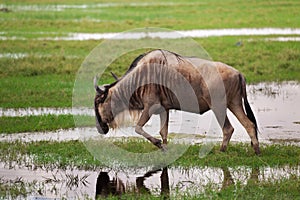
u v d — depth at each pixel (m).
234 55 25.48
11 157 12.92
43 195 10.84
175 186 11.29
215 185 11.04
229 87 12.87
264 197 10.27
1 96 18.88
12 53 26.78
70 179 11.67
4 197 10.71
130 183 11.55
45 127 15.53
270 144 13.94
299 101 18.62
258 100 18.75
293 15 39.88
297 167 12.11
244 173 11.77
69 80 21.27
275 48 27.11
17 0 50.75
